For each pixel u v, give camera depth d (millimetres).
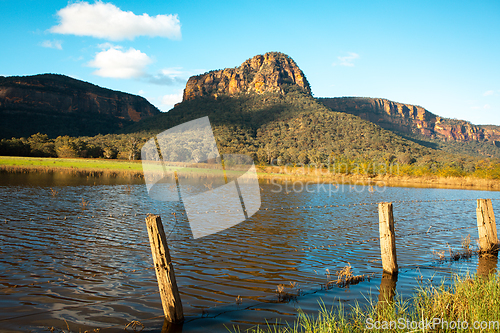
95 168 46375
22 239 9086
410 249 9188
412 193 29109
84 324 4547
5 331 4293
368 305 5227
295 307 5203
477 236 11000
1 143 70375
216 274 6805
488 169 52344
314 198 22031
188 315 4895
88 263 7250
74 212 13461
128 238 9516
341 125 167375
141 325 4543
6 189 20250
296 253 8500
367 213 15484
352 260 8000
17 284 5961
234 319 4773
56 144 78062
